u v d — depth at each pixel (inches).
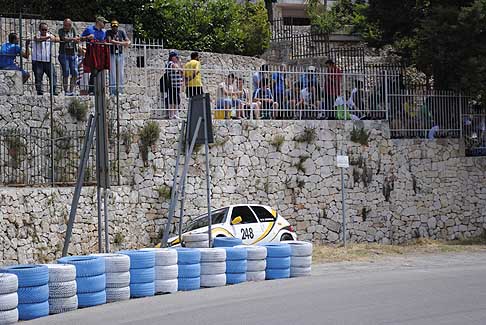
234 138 1223.5
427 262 1128.2
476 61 1382.9
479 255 1218.6
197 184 1187.9
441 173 1391.5
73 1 1578.5
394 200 1344.7
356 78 1347.2
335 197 1295.5
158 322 658.8
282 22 1988.2
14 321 677.9
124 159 1134.4
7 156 1044.5
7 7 1551.4
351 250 1215.6
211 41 1670.8
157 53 1460.4
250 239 1121.4
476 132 1449.3
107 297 773.3
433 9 1445.6
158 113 1191.6
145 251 820.0
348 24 1975.9
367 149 1327.5
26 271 698.8
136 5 1598.2
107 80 1144.2
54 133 1095.0
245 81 1267.2
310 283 883.4
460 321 658.2
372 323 648.4
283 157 1259.8
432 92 1407.5
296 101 1295.5
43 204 1008.2
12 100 1079.6
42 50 1130.7
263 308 717.3
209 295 805.2
